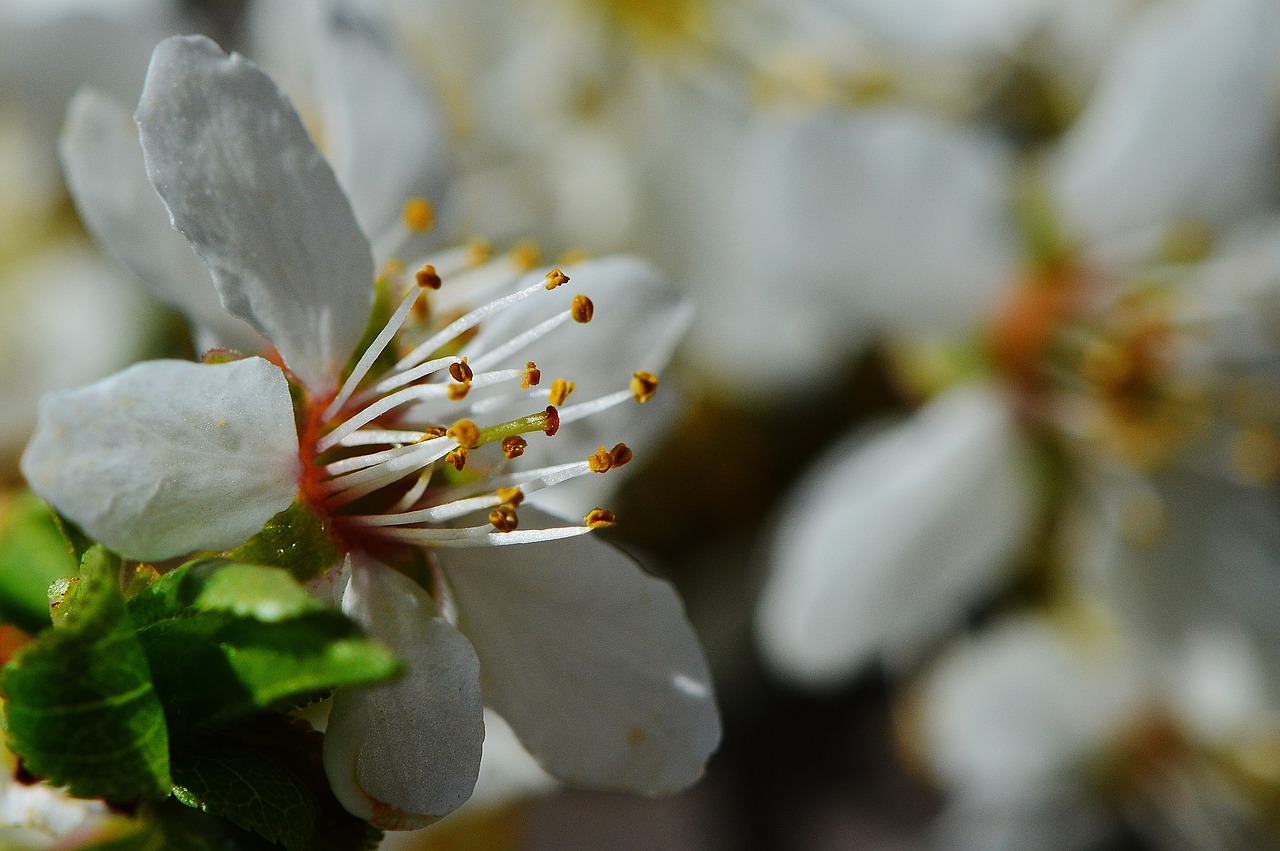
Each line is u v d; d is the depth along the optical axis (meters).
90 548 0.12
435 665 0.13
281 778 0.12
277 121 0.12
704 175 0.19
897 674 0.20
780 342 0.18
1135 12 0.18
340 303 0.13
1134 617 0.18
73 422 0.12
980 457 0.17
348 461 0.13
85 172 0.13
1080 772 0.19
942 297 0.17
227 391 0.12
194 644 0.12
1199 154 0.17
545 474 0.13
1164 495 0.18
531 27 0.19
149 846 0.12
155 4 0.17
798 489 0.19
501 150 0.19
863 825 0.22
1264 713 0.18
